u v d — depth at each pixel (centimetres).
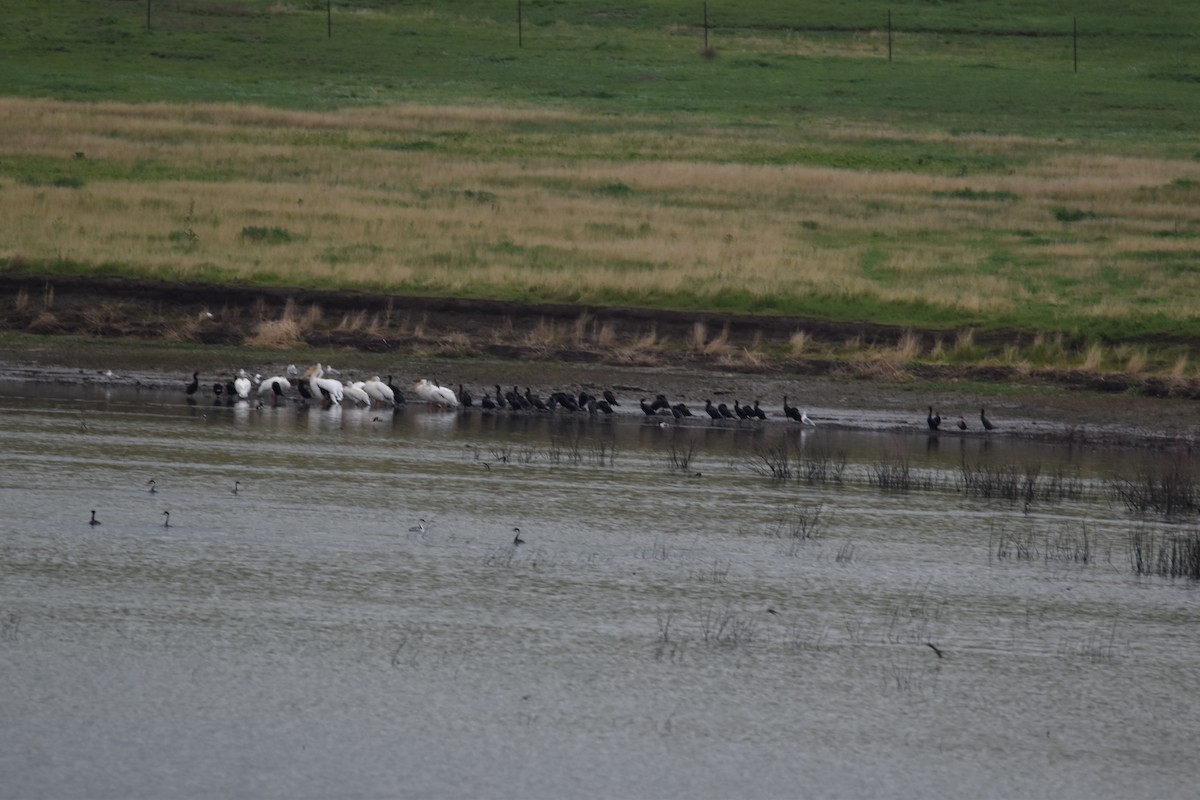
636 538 4703
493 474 5619
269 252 9094
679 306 8625
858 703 3378
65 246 8862
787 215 11081
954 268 9694
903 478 5806
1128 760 3136
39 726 3062
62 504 4753
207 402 7131
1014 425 7362
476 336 8262
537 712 3244
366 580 4097
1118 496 5816
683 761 3033
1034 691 3494
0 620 3625
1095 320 8669
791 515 5138
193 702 3209
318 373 7388
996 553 4756
